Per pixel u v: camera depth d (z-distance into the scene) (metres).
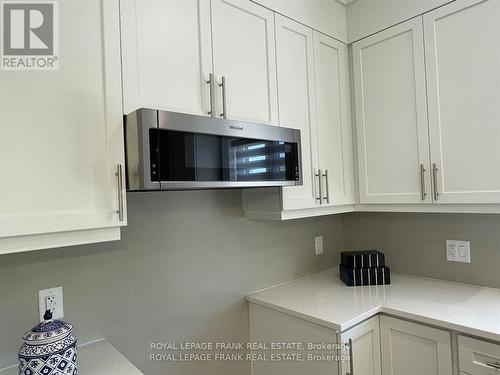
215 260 1.64
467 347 1.25
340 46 1.88
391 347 1.47
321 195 1.71
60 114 0.93
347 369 1.35
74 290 1.23
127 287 1.36
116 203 1.01
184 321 1.52
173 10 1.17
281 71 1.54
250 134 1.23
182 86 1.18
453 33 1.51
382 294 1.66
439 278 1.87
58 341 0.95
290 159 1.39
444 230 1.85
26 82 0.88
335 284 1.89
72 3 0.96
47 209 0.90
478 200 1.45
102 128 1.00
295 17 1.62
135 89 1.07
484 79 1.43
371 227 2.18
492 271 1.68
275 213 1.56
